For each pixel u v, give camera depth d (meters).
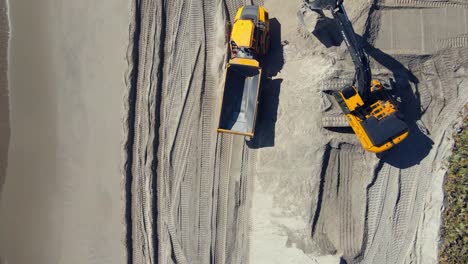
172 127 16.61
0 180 18.44
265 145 15.84
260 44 15.18
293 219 15.34
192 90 16.48
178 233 16.58
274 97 15.72
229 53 16.02
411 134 14.84
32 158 18.31
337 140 14.92
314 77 15.06
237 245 16.17
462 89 14.65
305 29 15.35
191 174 16.48
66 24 17.95
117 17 17.23
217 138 16.27
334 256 14.88
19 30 18.48
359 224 15.00
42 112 18.23
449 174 14.34
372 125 13.62
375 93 13.91
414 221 14.71
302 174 15.24
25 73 18.39
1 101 18.45
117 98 17.22
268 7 16.09
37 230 18.22
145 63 16.81
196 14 16.48
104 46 17.44
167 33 16.66
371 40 14.87
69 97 17.95
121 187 17.03
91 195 17.66
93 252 17.61
